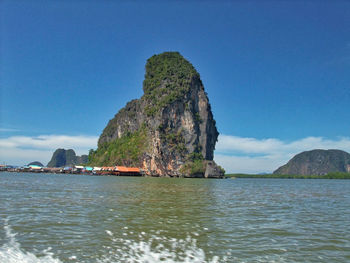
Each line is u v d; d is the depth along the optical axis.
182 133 167.38
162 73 194.88
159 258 11.34
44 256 11.27
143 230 15.84
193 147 166.88
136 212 21.72
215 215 21.36
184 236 14.72
